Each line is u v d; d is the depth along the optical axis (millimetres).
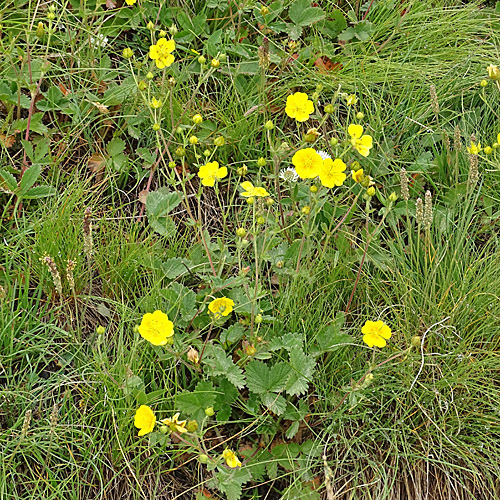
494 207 1176
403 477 1039
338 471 1030
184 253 1102
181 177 1159
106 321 1067
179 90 1179
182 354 1016
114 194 1135
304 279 1073
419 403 1051
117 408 993
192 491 1018
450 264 1102
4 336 1015
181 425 924
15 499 967
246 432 1026
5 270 1046
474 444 1050
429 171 1185
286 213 1115
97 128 1146
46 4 1179
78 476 985
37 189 1073
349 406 1028
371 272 1113
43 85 1149
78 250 1061
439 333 1062
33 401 991
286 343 1023
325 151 1167
